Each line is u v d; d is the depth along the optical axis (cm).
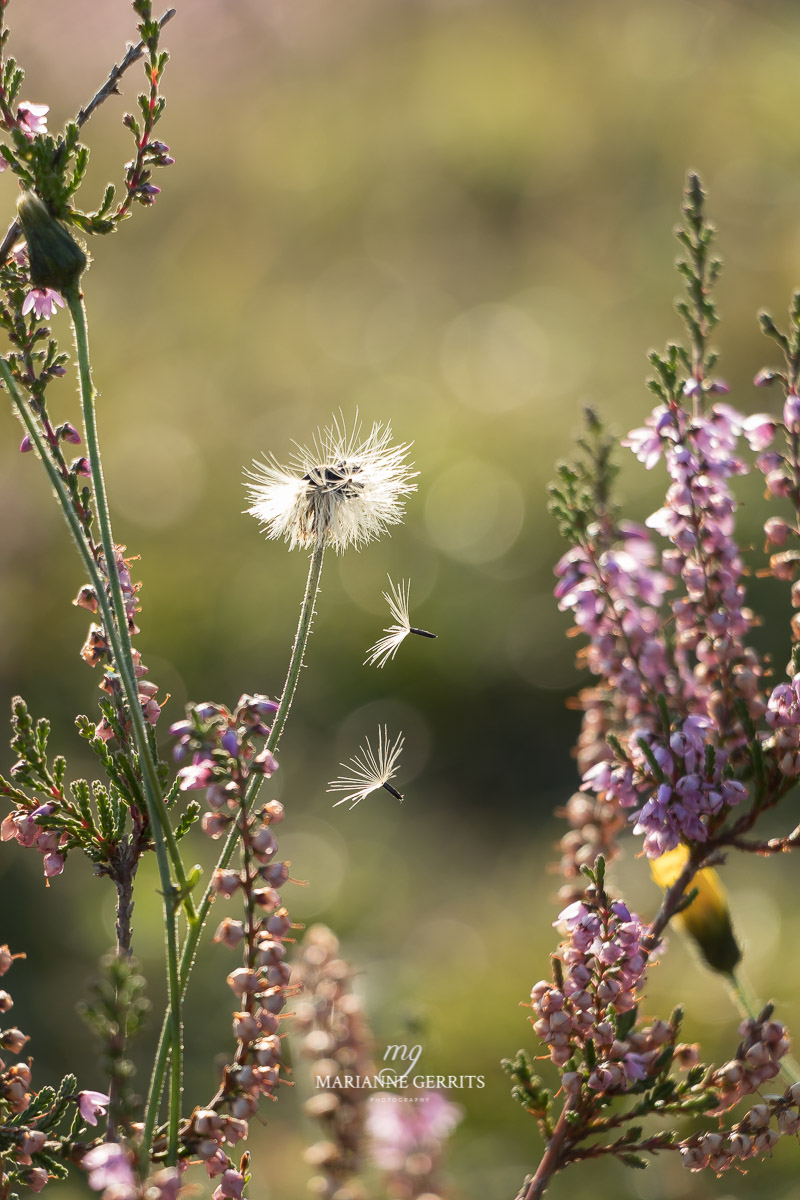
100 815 219
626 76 2281
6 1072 191
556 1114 452
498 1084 617
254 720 181
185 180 2111
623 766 217
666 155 2083
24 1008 737
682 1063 202
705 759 208
